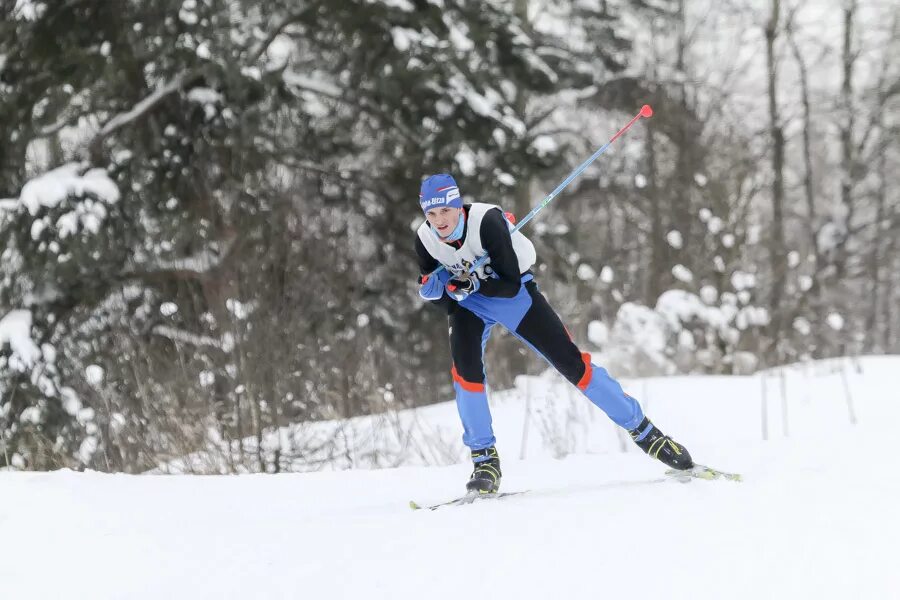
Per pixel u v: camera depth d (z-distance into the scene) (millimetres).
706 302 41625
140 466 28266
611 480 19234
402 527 13688
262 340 31500
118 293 43125
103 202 40281
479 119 49062
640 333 40250
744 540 11938
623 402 16500
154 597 11570
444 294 17000
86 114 46188
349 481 20672
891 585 10328
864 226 91375
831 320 33125
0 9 40031
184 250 42969
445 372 56406
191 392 29328
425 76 47344
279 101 49344
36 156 46219
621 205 85562
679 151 77750
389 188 54594
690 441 27438
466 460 27078
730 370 41625
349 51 52438
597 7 75875
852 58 89938
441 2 46562
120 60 44062
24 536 15516
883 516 12906
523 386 35938
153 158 45500
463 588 10898
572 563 11398
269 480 20906
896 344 121062
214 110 45094
